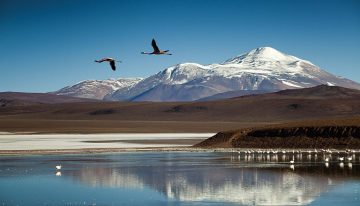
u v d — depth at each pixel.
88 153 122.19
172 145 146.75
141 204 59.66
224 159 106.69
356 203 58.84
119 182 75.69
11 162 102.25
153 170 89.00
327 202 59.53
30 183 74.94
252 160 104.50
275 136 135.88
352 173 83.06
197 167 92.81
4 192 67.50
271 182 74.25
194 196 64.25
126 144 150.62
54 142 158.50
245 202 60.41
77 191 68.25
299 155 114.81
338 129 130.75
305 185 71.25
